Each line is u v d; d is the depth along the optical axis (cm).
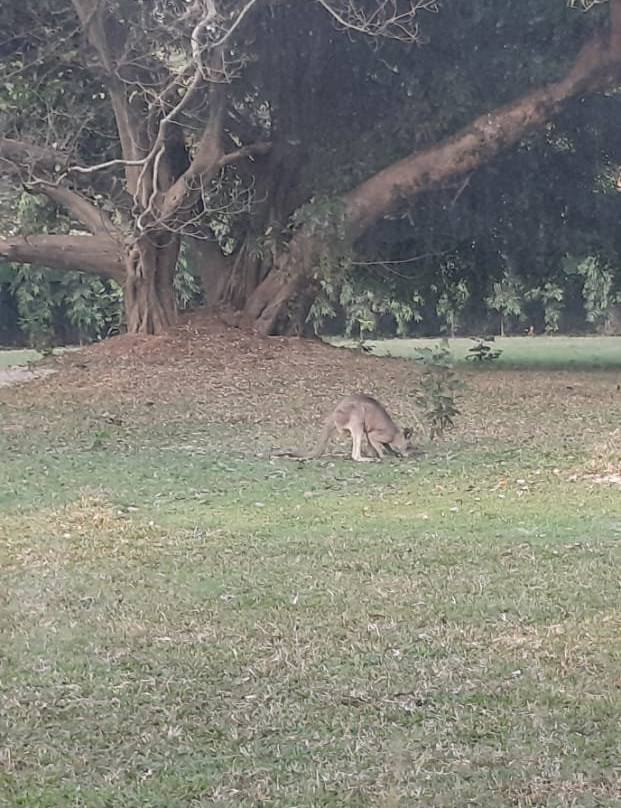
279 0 2069
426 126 2238
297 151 2352
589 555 895
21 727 575
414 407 1762
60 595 801
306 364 2141
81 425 1623
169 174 2275
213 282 2445
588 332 4709
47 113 2211
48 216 2506
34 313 3875
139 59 2050
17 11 2152
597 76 2183
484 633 712
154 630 721
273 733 565
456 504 1101
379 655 672
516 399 1883
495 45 2252
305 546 931
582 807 490
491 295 2944
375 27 2069
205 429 1599
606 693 613
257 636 709
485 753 542
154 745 554
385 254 2523
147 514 1071
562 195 2612
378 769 525
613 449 1364
